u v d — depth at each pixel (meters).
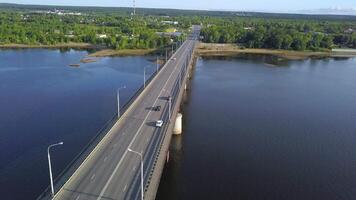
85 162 69.00
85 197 57.78
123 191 59.75
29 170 81.12
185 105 132.38
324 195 74.81
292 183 78.94
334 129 110.88
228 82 173.38
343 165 87.38
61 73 181.88
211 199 72.75
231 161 88.06
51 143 94.06
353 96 151.62
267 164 86.94
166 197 72.94
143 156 72.12
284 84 172.62
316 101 142.25
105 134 80.69
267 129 109.50
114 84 159.00
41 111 117.88
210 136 103.12
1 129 101.94
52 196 56.44
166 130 84.44
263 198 73.31
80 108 121.94
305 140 101.62
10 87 149.38
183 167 84.88
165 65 176.50
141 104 108.56
